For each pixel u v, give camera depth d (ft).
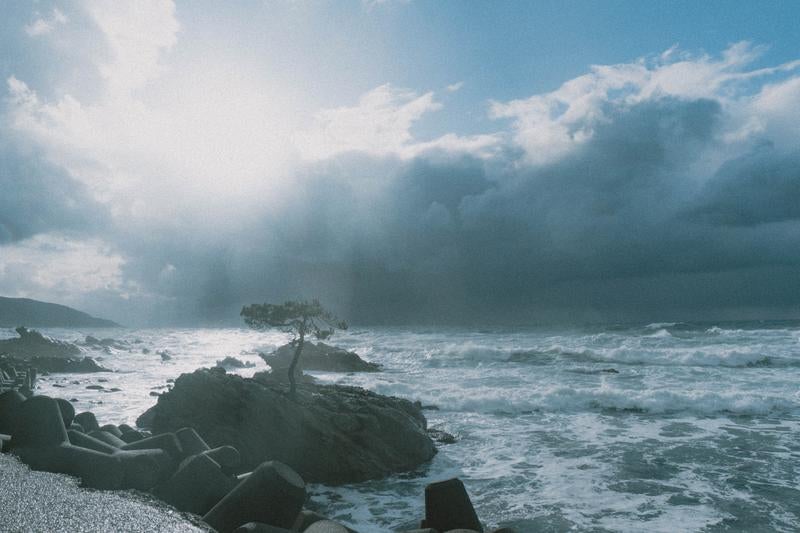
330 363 168.25
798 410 86.84
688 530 41.11
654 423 80.02
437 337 327.06
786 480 53.01
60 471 32.89
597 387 110.01
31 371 137.80
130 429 57.77
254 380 78.64
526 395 97.30
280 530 27.50
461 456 65.67
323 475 61.26
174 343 412.16
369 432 62.95
